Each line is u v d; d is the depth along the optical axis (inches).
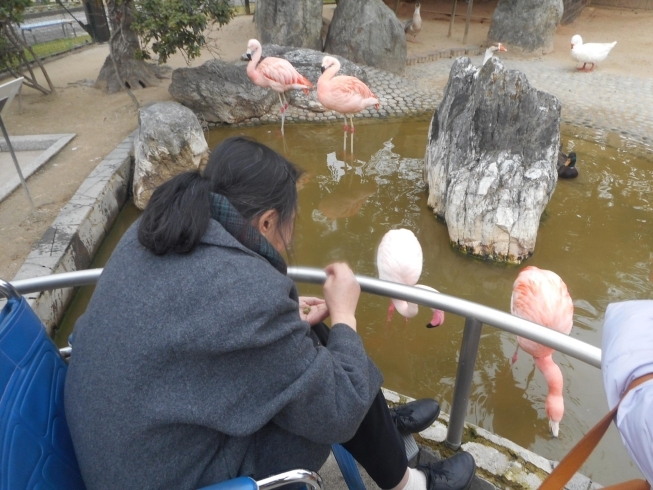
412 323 137.6
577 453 32.2
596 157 239.3
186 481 35.1
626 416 28.5
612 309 34.7
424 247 176.2
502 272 162.6
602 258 163.5
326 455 43.8
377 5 363.9
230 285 33.1
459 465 58.0
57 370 42.7
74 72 394.6
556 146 173.2
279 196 39.0
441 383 118.3
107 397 33.4
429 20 557.3
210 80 291.3
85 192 184.9
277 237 41.1
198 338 31.9
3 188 191.5
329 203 204.1
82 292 151.5
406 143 268.1
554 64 405.1
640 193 205.5
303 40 369.1
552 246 170.4
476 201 165.8
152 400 32.6
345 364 39.1
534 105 169.0
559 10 421.4
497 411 109.7
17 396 37.1
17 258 147.4
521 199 163.0
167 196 35.7
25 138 247.1
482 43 460.8
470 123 178.2
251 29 508.1
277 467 40.6
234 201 37.7
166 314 32.8
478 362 122.3
